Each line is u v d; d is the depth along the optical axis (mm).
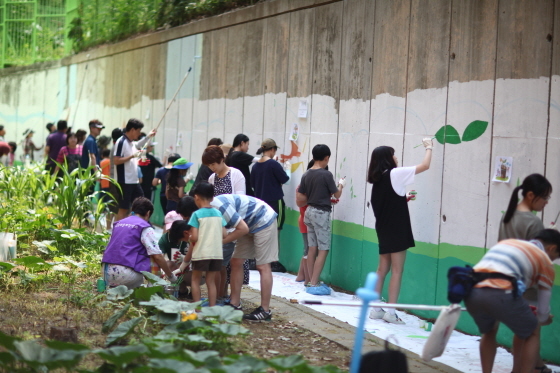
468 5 6520
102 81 16625
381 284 6855
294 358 4309
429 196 6961
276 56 9703
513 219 5066
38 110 21312
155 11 14203
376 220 6789
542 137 5773
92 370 4656
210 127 11523
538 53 5824
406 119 7316
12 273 7625
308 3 8938
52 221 9758
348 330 6328
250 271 9430
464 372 5285
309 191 8117
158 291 6133
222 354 5262
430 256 6922
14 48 23406
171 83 12977
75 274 7676
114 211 11250
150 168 12102
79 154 13602
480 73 6375
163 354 4371
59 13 20875
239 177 7352
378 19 7766
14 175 11516
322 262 8047
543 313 4680
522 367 4809
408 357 5555
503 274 4570
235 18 10734
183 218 6934
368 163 7895
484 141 6320
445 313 4559
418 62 7148
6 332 5555
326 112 8680
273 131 9742
